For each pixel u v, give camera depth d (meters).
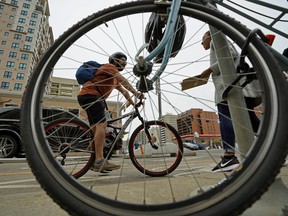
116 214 0.57
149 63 0.87
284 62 0.92
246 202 0.54
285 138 0.55
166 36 0.82
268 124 0.59
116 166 2.23
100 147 1.94
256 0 1.18
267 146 0.57
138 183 1.61
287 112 0.58
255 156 0.58
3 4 39.59
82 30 0.81
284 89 0.60
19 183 1.94
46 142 0.66
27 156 0.62
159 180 1.75
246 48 0.71
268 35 0.91
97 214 0.56
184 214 0.56
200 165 3.06
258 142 0.59
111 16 0.83
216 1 1.17
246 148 0.85
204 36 1.82
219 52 0.98
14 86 35.75
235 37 0.74
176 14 0.82
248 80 0.82
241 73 0.82
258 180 0.55
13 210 0.97
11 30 38.47
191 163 3.48
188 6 0.83
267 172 0.54
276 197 0.80
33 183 1.93
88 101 1.89
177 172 2.34
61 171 0.62
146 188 1.39
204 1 0.95
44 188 0.59
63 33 0.81
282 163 0.54
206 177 1.73
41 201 1.12
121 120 2.16
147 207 0.58
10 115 4.88
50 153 0.64
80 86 1.99
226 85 0.93
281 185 0.84
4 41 37.53
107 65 1.82
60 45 0.79
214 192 0.58
